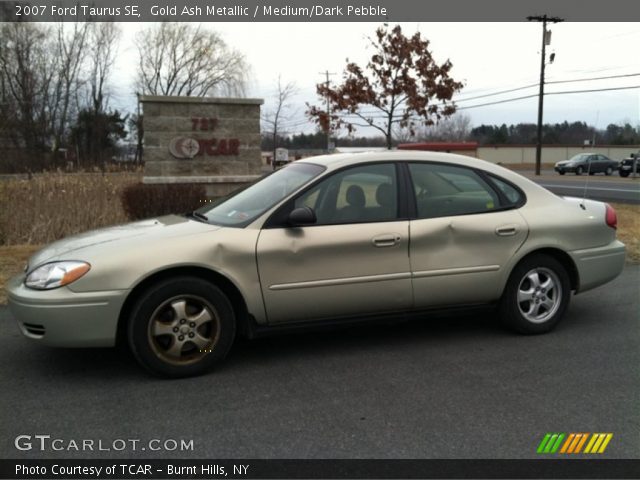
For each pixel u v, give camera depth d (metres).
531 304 5.10
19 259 8.01
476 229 4.80
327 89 14.71
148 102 12.48
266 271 4.26
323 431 3.39
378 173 4.70
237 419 3.54
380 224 4.55
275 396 3.87
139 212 10.32
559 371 4.31
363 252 4.48
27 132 42.44
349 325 4.59
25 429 3.41
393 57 14.04
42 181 10.83
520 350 4.76
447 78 14.26
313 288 4.38
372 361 4.52
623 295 6.54
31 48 46.00
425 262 4.66
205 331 4.21
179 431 3.39
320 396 3.87
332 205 4.52
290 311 4.37
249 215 4.44
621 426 3.46
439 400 3.81
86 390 3.96
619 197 19.36
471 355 4.64
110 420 3.53
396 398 3.84
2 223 9.68
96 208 10.43
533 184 5.20
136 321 4.01
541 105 41.09
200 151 12.90
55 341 3.93
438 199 4.81
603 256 5.29
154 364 4.07
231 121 13.05
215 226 4.39
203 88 51.50
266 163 43.75
